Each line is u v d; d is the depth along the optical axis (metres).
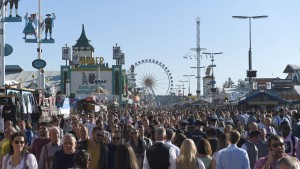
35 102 21.02
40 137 10.97
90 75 88.38
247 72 52.22
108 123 19.86
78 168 7.03
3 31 29.50
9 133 10.41
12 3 29.36
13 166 8.58
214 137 11.22
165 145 9.05
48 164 9.65
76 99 41.75
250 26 52.19
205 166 9.18
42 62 30.91
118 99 89.06
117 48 95.25
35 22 33.59
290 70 97.94
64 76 88.56
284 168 4.61
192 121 19.38
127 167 8.20
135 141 12.24
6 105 17.81
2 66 29.41
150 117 22.56
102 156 9.44
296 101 52.94
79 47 109.81
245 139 12.03
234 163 8.95
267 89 65.38
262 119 18.66
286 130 11.61
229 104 56.50
